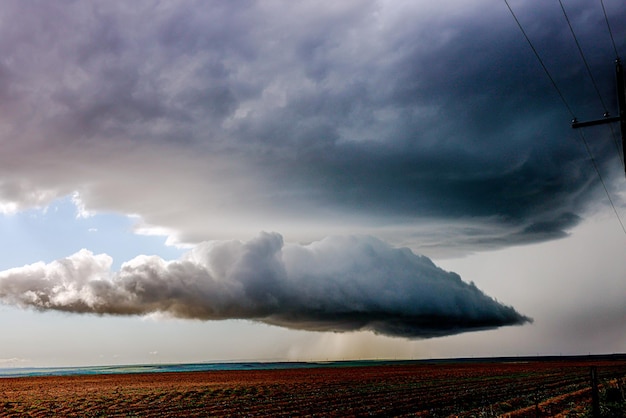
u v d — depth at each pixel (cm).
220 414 4047
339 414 3844
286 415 3859
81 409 4597
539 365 13375
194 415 4012
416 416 3584
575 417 2964
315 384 7362
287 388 6612
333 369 14825
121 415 4109
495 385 6216
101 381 9675
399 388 6147
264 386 7138
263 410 4219
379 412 3881
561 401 3931
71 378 11400
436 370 11844
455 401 4478
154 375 12225
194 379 9781
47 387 7906
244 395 5697
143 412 4288
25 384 8912
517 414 3322
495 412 3628
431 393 5338
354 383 7400
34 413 4372
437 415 3638
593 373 2747
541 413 3316
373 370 13100
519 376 8025
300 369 15688
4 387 8062
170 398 5544
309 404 4566
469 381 7162
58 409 4622
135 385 8088
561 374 8138
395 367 15462
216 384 7919
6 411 4541
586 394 4347
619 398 3559
